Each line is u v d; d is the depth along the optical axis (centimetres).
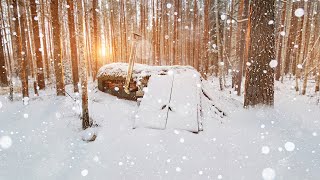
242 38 1391
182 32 2672
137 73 881
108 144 530
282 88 1511
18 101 980
